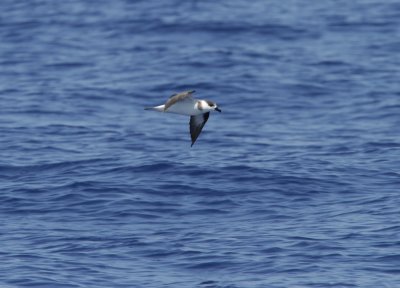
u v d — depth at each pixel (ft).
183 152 118.62
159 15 200.75
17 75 161.07
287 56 171.53
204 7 207.51
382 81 155.22
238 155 116.78
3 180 107.34
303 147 121.49
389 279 79.77
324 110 142.00
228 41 181.98
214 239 89.56
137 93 151.12
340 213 95.81
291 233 90.38
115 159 114.21
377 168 110.73
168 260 85.15
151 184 104.53
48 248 88.22
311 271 81.66
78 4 213.05
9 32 190.49
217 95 150.41
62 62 169.37
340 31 188.14
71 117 136.98
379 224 91.76
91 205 98.63
